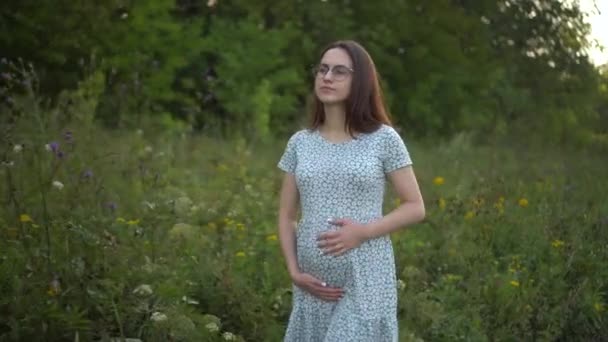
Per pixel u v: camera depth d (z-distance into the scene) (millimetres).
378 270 5051
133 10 17766
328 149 5059
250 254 7398
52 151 7910
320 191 5016
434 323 7098
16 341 5496
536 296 7535
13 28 17000
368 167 4980
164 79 17734
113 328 5844
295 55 20266
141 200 8469
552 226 9203
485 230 8961
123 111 14188
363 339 4992
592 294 7832
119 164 9727
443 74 22391
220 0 20125
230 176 10898
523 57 24547
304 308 5141
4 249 6184
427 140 20922
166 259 6848
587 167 15391
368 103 5062
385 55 21422
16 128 9484
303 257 5078
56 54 17016
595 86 25359
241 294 6688
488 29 24094
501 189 11234
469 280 7809
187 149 12961
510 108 23906
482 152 17828
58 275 5879
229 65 18875
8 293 5805
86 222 6773
